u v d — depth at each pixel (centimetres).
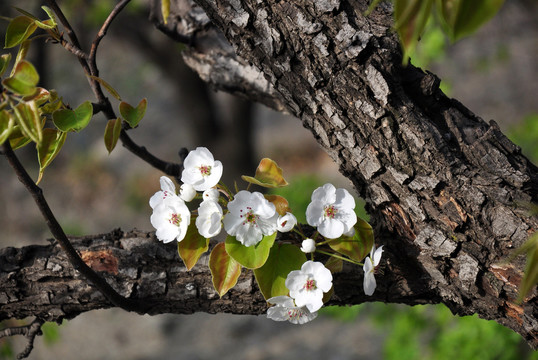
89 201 620
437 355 228
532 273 109
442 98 128
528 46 568
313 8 126
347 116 126
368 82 125
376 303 258
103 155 666
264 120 722
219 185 125
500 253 124
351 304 131
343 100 126
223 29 128
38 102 126
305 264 123
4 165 638
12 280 131
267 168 127
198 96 414
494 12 104
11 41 127
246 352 434
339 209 124
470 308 128
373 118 125
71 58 648
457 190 125
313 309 123
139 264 131
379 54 125
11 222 585
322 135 128
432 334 255
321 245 129
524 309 125
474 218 124
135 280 131
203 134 423
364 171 127
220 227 124
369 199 128
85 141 694
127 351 438
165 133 690
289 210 124
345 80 125
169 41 398
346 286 130
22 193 609
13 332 134
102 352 436
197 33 155
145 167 649
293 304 124
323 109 126
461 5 104
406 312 243
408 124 125
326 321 466
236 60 154
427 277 129
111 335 452
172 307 131
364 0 127
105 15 333
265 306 130
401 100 125
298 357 422
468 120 127
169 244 131
